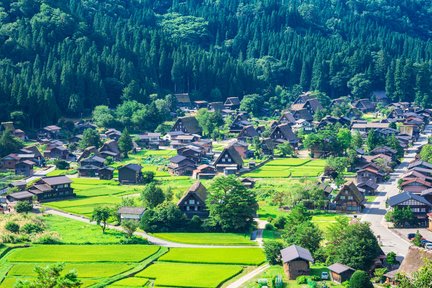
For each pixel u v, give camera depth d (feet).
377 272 501.97
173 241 630.33
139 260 563.89
